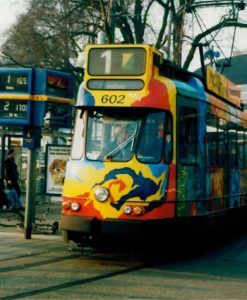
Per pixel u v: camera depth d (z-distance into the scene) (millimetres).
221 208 13258
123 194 9961
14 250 11180
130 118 10344
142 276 9078
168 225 10242
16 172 18406
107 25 23062
